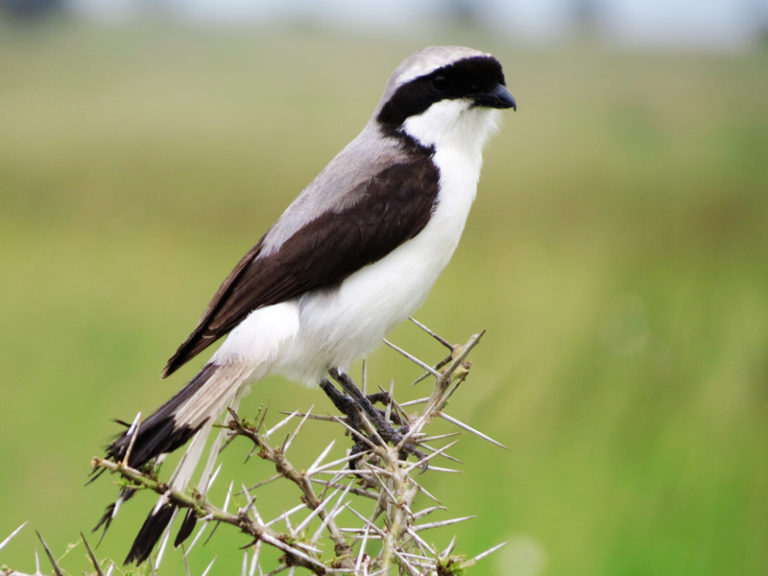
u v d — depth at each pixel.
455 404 11.67
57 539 10.27
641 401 11.50
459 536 9.99
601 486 10.59
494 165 21.73
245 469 10.87
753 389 11.95
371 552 5.76
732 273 15.14
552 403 11.60
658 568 9.70
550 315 14.87
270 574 4.75
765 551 9.76
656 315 12.62
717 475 10.89
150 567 4.84
